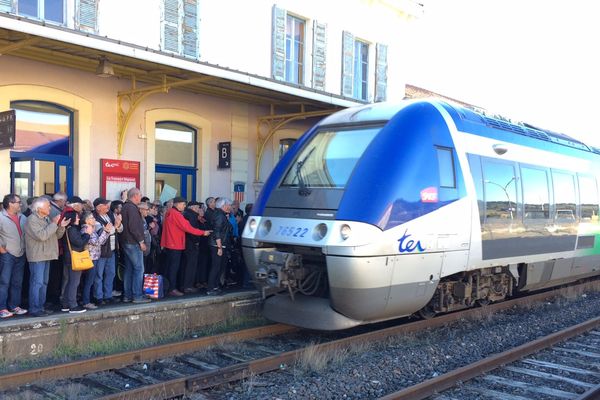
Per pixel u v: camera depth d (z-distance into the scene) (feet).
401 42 54.54
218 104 39.99
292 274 23.09
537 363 21.63
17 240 23.07
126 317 24.26
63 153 32.60
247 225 25.17
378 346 23.59
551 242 32.30
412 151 23.58
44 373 18.71
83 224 23.77
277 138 44.57
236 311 28.58
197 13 36.17
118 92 33.88
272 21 41.19
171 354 21.88
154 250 29.94
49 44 26.32
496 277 29.30
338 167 23.89
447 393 18.31
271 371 20.25
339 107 39.01
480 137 27.48
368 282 21.58
